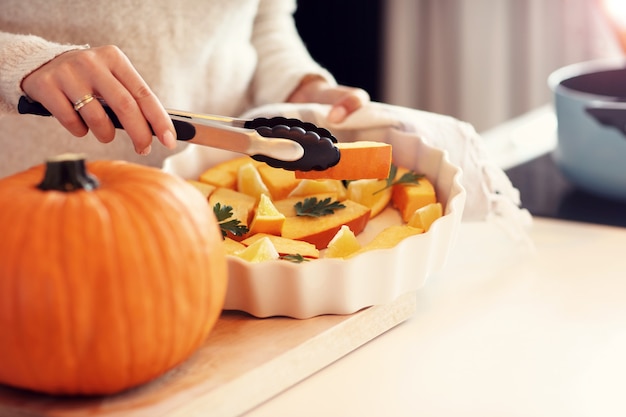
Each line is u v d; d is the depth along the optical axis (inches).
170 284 25.7
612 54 101.5
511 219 42.5
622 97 54.4
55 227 24.8
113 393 26.9
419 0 107.3
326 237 36.6
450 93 110.8
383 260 32.0
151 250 25.4
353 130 43.6
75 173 26.2
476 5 105.0
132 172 27.6
